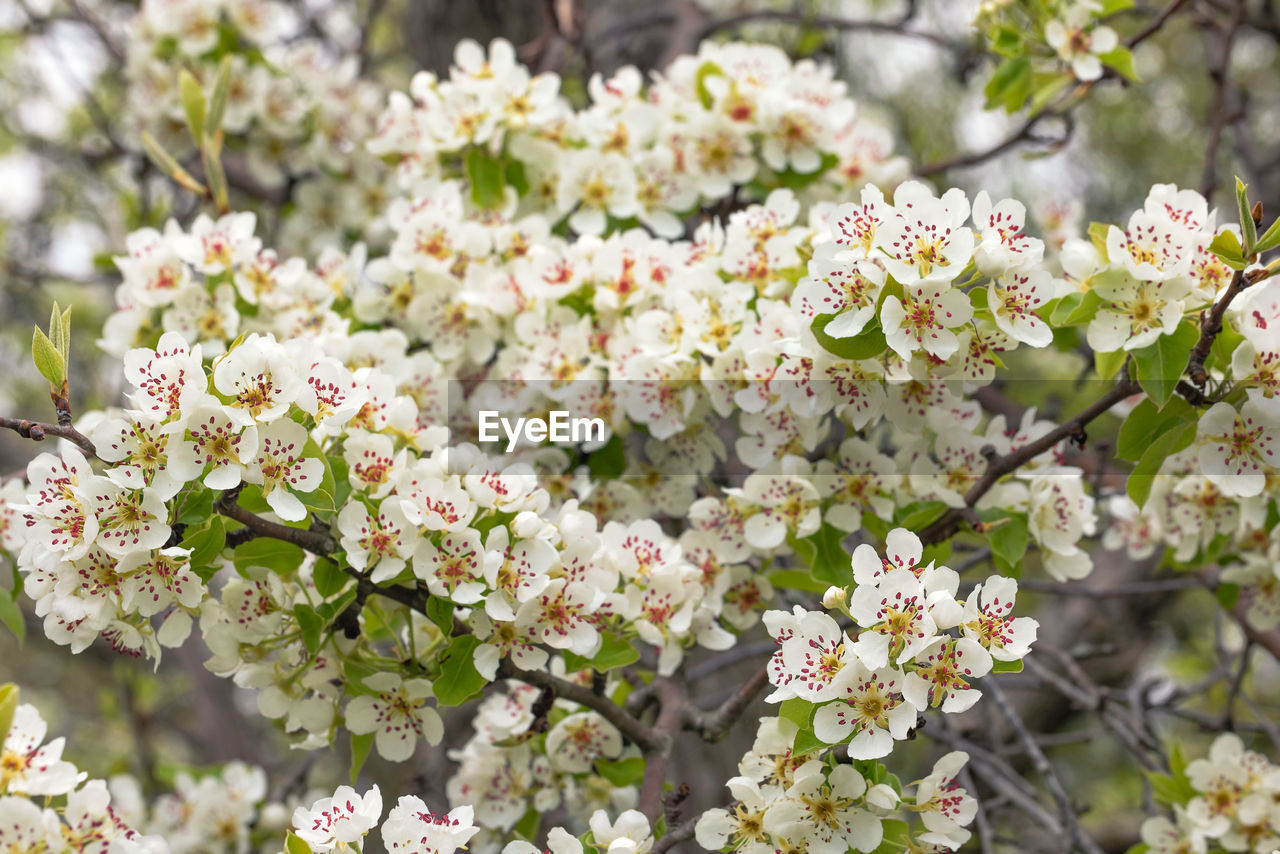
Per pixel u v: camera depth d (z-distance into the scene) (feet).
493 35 16.52
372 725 7.66
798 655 6.14
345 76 14.64
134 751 17.95
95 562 6.39
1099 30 10.85
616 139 10.83
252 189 15.65
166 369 6.21
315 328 9.59
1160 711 12.73
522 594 6.83
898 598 5.92
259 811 13.10
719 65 10.98
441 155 11.10
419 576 6.68
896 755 16.52
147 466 6.15
